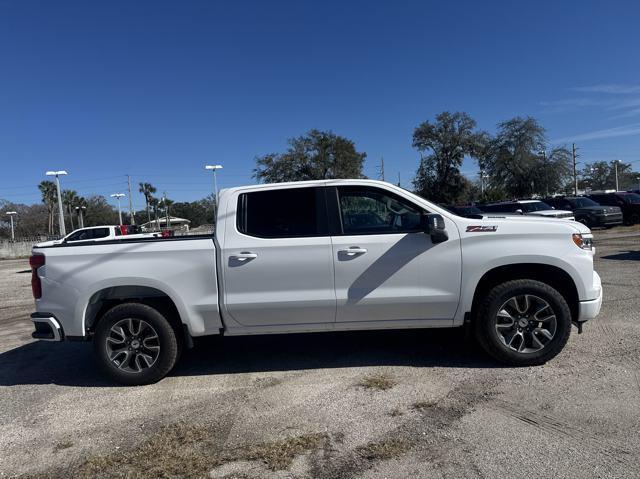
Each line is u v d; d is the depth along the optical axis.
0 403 4.85
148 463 3.51
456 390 4.48
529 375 4.73
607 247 14.78
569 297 5.07
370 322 5.06
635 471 3.10
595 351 5.25
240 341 6.43
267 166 52.84
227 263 4.96
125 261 5.04
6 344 7.23
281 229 5.04
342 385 4.75
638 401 4.05
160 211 100.38
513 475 3.13
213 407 4.44
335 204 5.07
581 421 3.78
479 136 54.47
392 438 3.68
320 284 4.96
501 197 51.72
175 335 5.14
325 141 52.00
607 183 100.31
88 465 3.53
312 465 3.38
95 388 5.13
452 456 3.39
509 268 5.05
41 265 5.12
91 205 89.62
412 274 4.93
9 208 75.31
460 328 6.24
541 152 51.00
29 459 3.71
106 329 5.05
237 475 3.31
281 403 4.43
